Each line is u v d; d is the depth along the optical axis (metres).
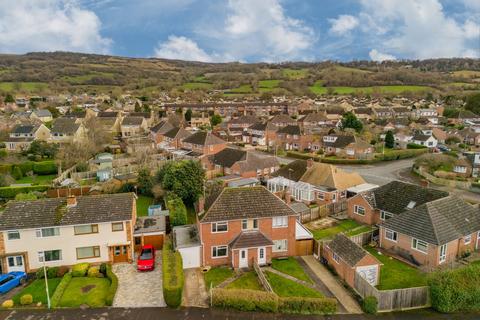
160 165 74.06
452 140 118.81
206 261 39.94
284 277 37.59
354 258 35.56
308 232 44.38
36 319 30.95
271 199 41.91
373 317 31.30
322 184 61.81
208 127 146.50
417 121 151.00
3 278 36.06
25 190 67.50
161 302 33.41
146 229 44.56
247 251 39.44
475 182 71.69
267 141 123.00
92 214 40.59
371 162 95.44
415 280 36.97
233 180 69.69
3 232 38.25
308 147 112.19
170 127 116.75
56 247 39.66
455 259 40.69
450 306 31.72
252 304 31.89
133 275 38.41
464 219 42.88
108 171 76.44
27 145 104.50
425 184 51.69
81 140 96.62
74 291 35.34
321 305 31.72
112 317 31.22
